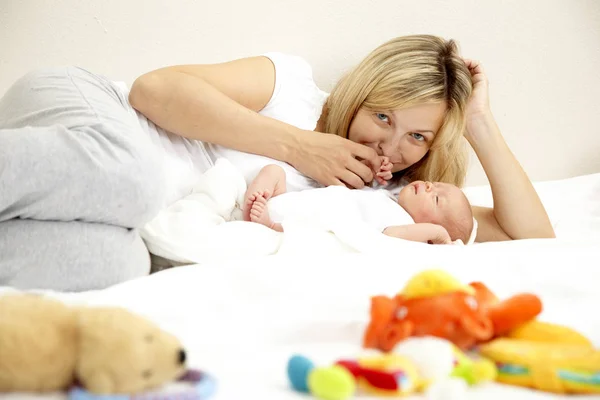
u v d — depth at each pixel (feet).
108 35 5.80
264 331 2.47
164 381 1.87
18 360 1.77
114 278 3.24
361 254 3.35
